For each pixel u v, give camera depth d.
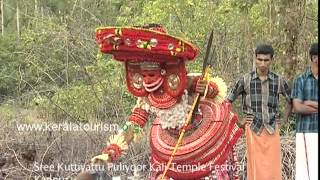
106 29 6.71
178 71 6.89
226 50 12.48
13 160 9.49
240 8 13.45
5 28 23.02
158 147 7.12
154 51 6.70
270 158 8.07
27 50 12.74
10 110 11.12
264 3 13.35
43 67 12.15
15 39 17.22
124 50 6.75
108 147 6.85
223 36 12.74
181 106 6.98
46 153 9.35
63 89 11.23
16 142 9.73
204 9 13.39
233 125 7.20
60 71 11.98
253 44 12.59
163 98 6.96
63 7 17.33
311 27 12.06
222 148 7.04
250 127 8.05
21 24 18.25
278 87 8.07
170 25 13.30
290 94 8.11
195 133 7.07
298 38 11.52
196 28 13.04
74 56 11.68
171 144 7.07
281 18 11.60
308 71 7.86
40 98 11.07
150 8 13.98
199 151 6.96
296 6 11.53
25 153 9.52
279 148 8.15
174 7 13.65
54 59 11.93
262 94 8.04
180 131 7.05
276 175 8.09
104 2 15.94
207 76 7.04
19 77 12.57
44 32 12.16
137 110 7.09
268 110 8.06
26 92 12.12
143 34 6.66
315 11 12.59
